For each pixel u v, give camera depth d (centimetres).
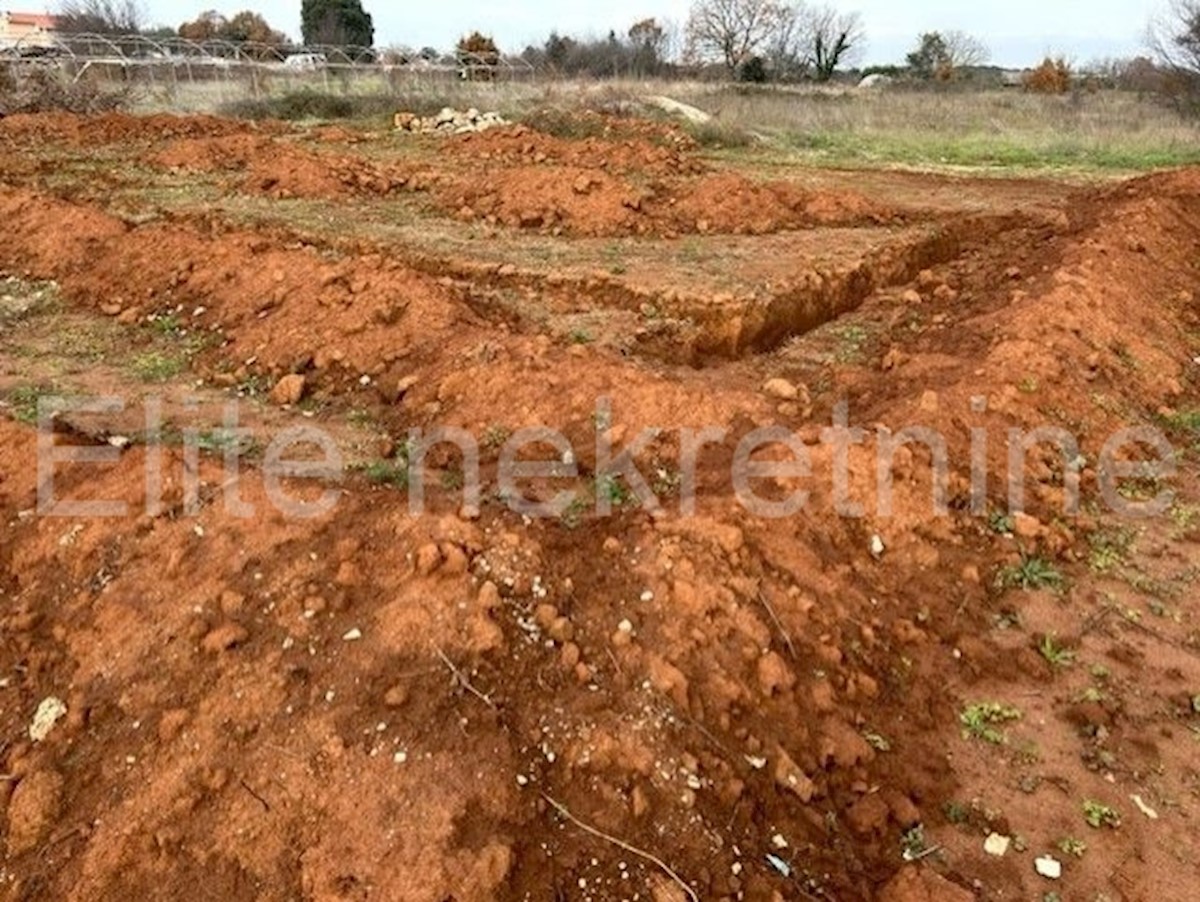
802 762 365
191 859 317
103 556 438
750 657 393
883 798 359
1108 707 402
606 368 593
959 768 377
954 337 695
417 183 1206
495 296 795
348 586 407
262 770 336
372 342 644
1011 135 1741
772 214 1040
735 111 1972
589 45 3838
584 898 305
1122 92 2697
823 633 418
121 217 989
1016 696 411
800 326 799
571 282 819
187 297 756
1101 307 710
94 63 2239
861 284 876
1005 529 498
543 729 354
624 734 350
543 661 380
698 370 693
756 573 433
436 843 309
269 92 2091
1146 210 960
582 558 437
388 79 2308
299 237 932
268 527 443
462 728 347
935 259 990
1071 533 505
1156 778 372
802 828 342
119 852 319
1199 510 538
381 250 898
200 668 377
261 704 358
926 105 2147
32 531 457
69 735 363
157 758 346
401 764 333
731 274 830
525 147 1412
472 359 607
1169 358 696
